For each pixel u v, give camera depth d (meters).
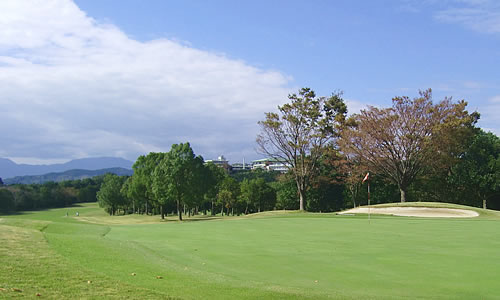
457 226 22.66
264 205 92.06
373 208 40.69
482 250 14.07
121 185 104.88
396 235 18.45
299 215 35.91
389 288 9.20
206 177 68.88
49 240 13.78
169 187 60.03
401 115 47.94
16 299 6.75
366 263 11.93
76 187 156.88
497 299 8.34
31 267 9.16
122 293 7.62
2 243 11.99
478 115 61.72
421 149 47.66
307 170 55.28
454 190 58.75
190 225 25.41
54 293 7.29
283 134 53.62
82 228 22.11
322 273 10.70
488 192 55.75
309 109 52.41
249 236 18.45
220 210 105.81
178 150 61.44
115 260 11.29
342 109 60.81
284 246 15.22
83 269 9.48
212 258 12.76
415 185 62.62
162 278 9.45
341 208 72.88
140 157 77.06
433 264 11.72
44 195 127.81
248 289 8.77
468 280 9.86
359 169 52.31
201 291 8.45
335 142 55.62
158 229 22.52
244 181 89.81
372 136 48.81
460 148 54.22
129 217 81.50
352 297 8.34
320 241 16.53
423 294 8.70
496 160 53.69
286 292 8.59
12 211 109.44
